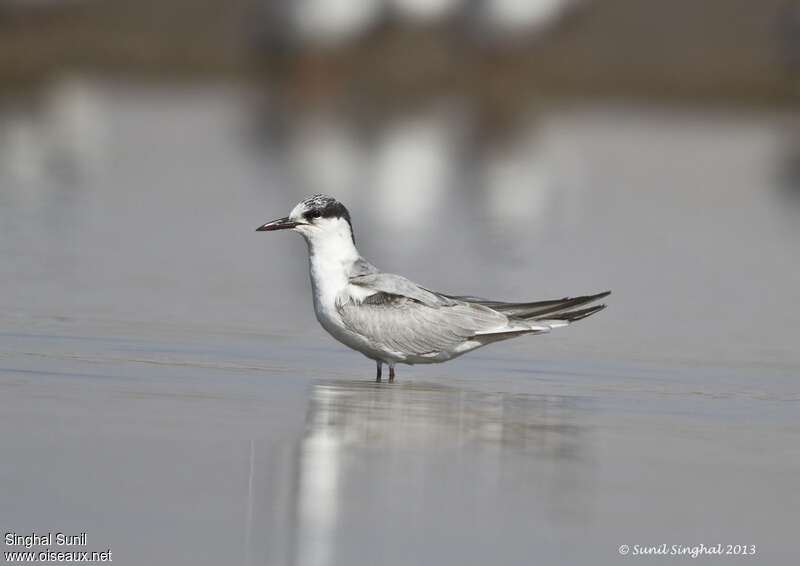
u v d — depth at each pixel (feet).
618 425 34.88
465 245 68.08
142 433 31.19
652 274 62.34
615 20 161.38
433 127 125.70
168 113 124.36
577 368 43.14
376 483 28.19
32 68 143.23
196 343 43.86
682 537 26.00
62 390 35.40
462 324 40.04
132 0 164.55
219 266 59.77
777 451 32.78
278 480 28.07
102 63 148.05
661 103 141.08
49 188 80.79
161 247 63.77
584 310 41.22
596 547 25.22
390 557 24.18
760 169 103.35
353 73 152.15
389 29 152.97
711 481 29.78
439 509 26.76
